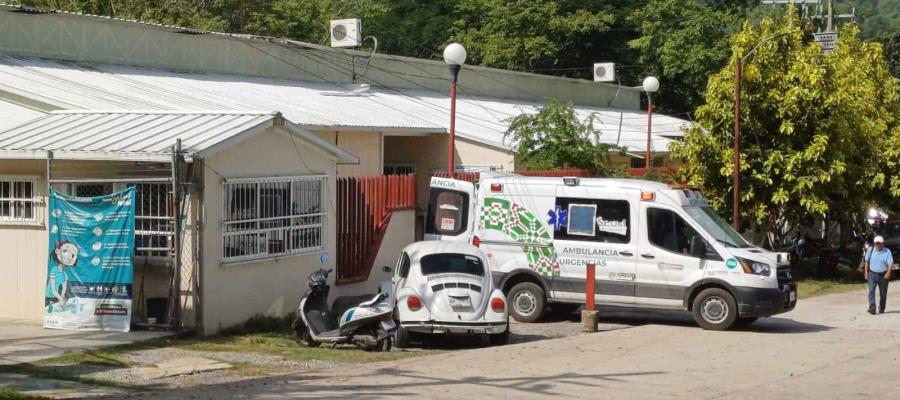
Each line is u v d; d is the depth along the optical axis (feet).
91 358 50.60
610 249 70.54
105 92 78.18
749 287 67.15
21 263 61.72
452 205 75.92
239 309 61.31
